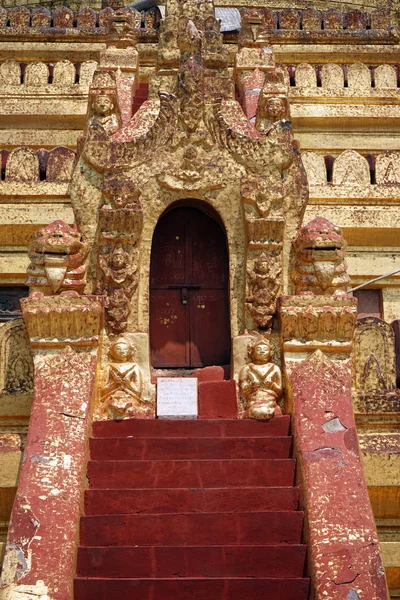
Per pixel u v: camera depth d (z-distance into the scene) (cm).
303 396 1123
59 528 966
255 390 1199
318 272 1227
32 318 1147
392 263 1639
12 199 1591
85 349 1152
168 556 968
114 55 1795
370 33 2078
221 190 1329
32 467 1023
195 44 1373
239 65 1784
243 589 938
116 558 966
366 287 1648
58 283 1205
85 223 1312
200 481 1063
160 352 1351
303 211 1333
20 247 1603
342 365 1159
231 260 1315
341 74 1931
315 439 1070
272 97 1436
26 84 1925
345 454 1052
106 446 1099
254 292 1280
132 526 1002
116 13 1845
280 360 1234
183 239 1384
